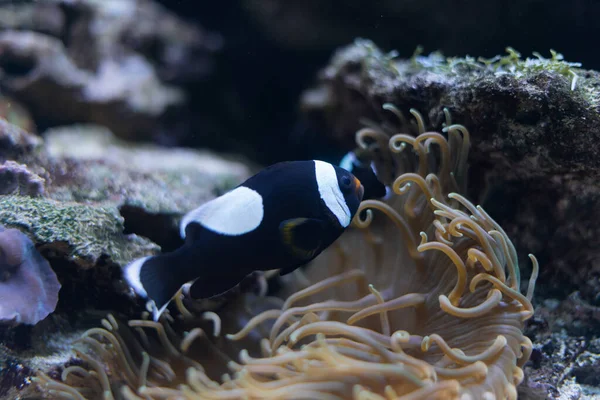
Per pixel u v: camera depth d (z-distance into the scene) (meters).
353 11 0.71
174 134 0.82
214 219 0.36
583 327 0.43
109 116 0.76
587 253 0.44
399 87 0.49
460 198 0.40
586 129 0.41
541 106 0.42
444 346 0.37
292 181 0.37
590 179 0.42
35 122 0.74
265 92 0.90
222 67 0.89
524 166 0.44
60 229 0.41
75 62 0.78
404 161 0.48
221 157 0.81
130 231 0.49
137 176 0.54
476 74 0.45
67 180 0.50
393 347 0.37
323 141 0.74
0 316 0.39
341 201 0.38
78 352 0.39
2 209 0.41
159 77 0.83
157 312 0.36
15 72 0.72
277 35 0.78
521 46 0.69
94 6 0.79
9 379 0.39
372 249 0.45
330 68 0.62
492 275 0.39
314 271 0.47
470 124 0.45
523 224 0.46
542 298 0.45
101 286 0.42
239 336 0.41
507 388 0.36
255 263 0.37
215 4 0.85
